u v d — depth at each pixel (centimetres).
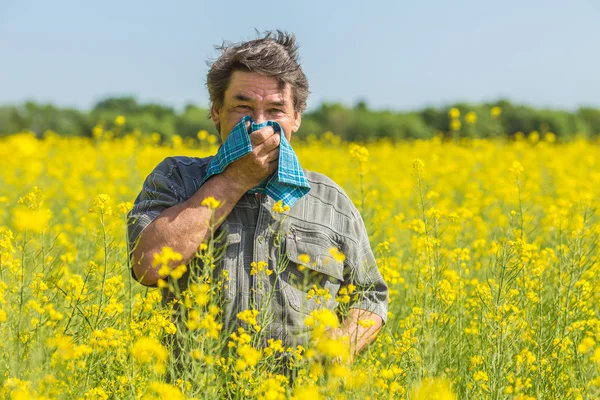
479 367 311
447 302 350
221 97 302
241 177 281
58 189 823
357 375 236
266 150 281
